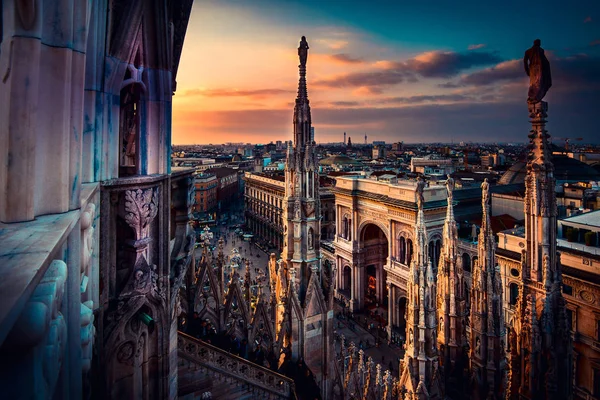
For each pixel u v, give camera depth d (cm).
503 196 6831
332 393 1839
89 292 565
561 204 6531
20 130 346
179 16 939
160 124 802
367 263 6831
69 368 374
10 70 339
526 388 1568
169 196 824
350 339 5672
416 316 1822
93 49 608
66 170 395
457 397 2095
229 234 12638
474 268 2017
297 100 1802
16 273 191
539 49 1598
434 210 5541
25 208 349
